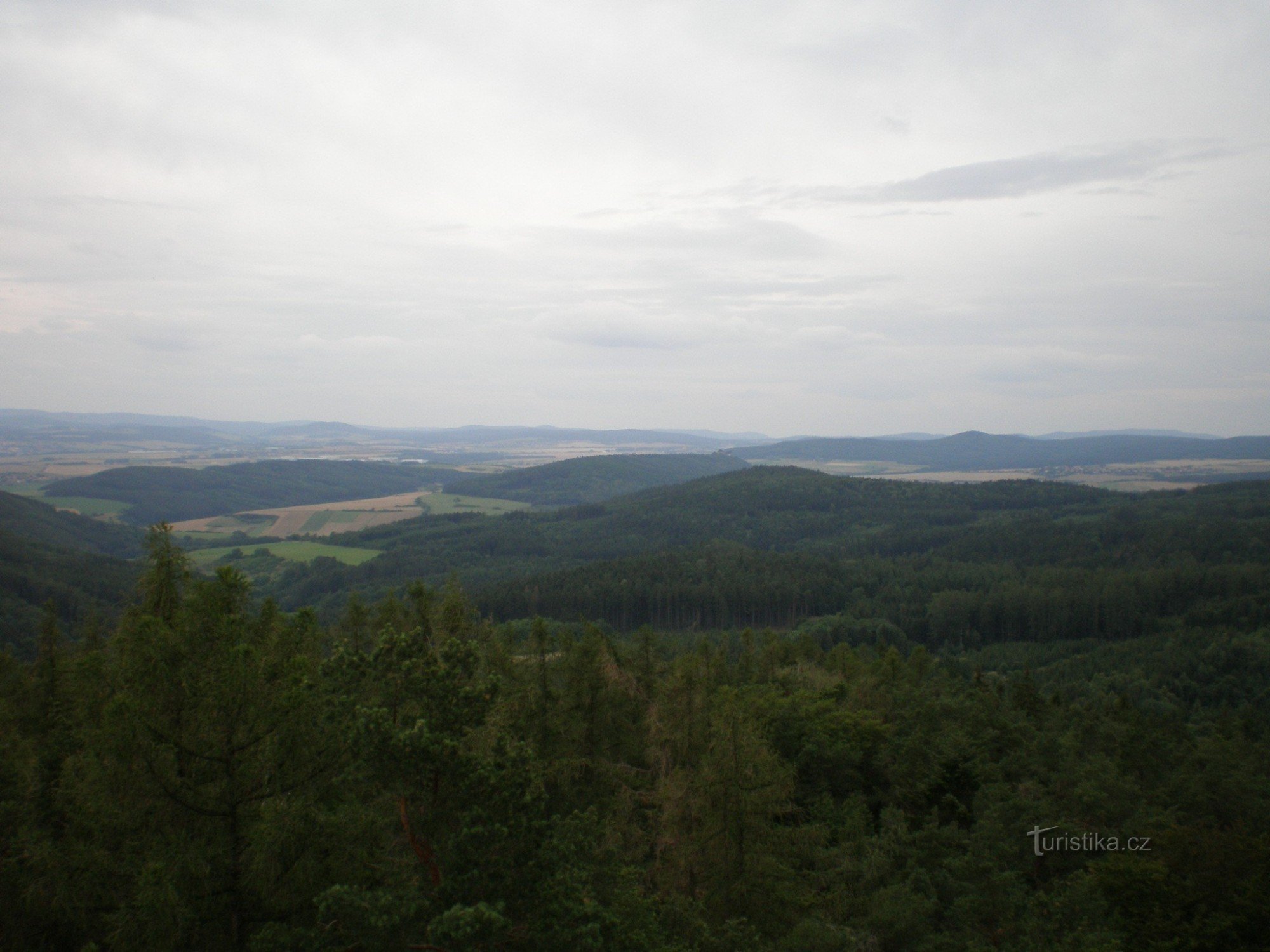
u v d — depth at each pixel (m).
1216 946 21.72
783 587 139.75
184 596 23.73
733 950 23.17
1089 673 104.94
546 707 34.22
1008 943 24.05
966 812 34.72
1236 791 33.47
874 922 25.11
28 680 30.52
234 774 18.34
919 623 130.75
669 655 83.19
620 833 28.55
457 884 16.16
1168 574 131.50
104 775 17.45
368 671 17.98
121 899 17.31
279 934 16.39
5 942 18.22
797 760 40.16
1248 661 96.69
